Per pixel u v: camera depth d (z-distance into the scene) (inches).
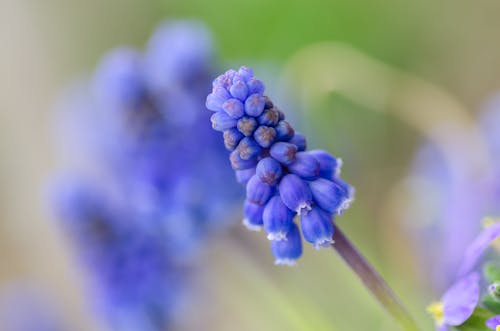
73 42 27.4
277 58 22.6
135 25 26.2
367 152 19.2
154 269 14.8
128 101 14.0
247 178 9.5
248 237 14.7
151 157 13.9
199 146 13.8
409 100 17.7
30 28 27.6
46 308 20.1
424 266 15.5
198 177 13.7
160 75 14.0
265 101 9.2
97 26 26.8
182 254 14.4
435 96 17.5
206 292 16.6
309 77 17.6
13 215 25.7
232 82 9.3
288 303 15.4
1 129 26.9
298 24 22.4
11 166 26.4
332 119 18.5
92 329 22.1
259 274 15.5
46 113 27.0
